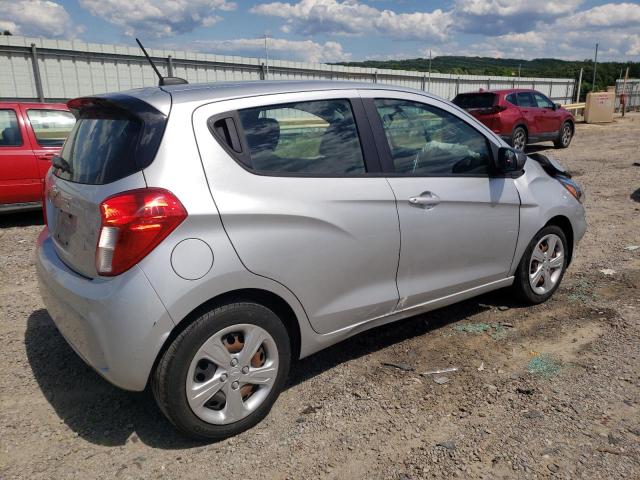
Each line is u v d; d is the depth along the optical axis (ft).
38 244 10.93
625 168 38.65
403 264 10.98
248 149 9.06
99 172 8.77
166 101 8.80
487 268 12.84
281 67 68.90
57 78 52.49
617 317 13.64
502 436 9.07
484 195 12.23
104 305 7.98
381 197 10.40
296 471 8.36
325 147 10.03
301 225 9.29
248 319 8.82
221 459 8.64
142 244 7.92
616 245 20.03
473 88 98.48
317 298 9.76
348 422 9.57
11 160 23.57
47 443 9.05
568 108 84.02
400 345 12.48
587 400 10.04
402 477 8.19
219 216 8.41
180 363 8.29
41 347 12.42
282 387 9.66
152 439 9.16
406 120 11.37
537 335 12.82
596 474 8.13
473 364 11.53
